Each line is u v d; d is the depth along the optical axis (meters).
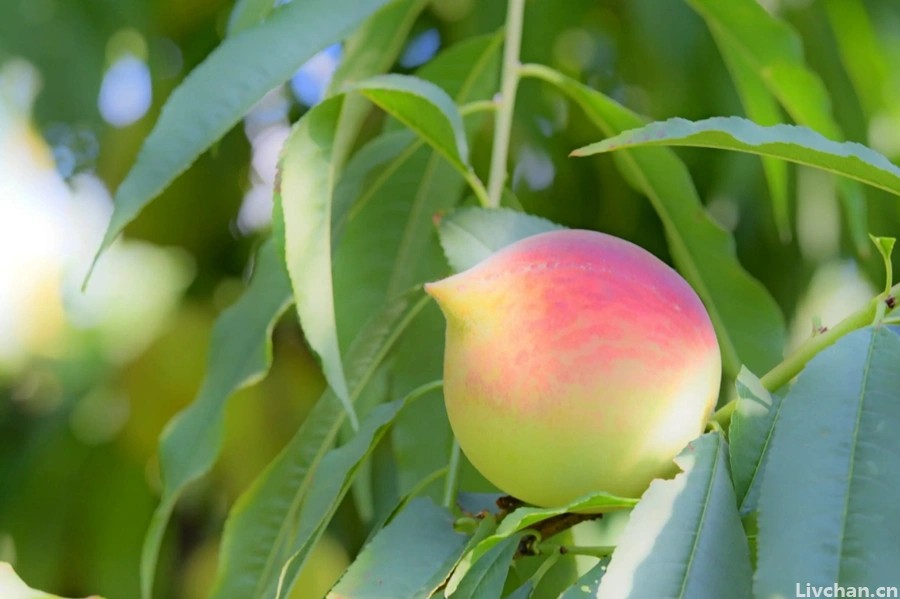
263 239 1.79
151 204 2.00
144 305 2.10
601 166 1.84
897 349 1.15
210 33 1.88
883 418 1.14
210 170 2.00
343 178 1.30
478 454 1.16
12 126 1.83
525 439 1.15
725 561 1.13
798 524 1.12
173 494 1.28
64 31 1.77
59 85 1.79
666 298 1.16
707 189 1.85
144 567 1.28
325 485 1.20
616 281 1.16
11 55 1.74
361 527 1.83
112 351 2.11
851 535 1.12
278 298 1.28
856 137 1.83
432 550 1.17
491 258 1.17
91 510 2.03
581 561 1.23
